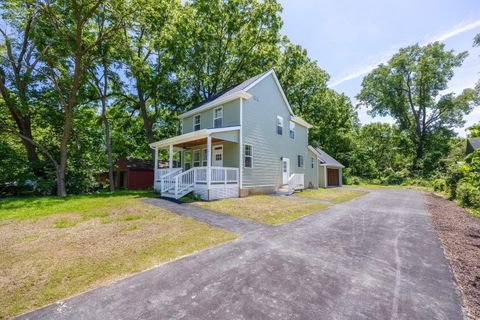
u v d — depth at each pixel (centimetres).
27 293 267
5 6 1119
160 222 598
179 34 1678
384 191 1748
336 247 439
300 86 2583
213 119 1373
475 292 282
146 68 1619
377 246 448
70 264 346
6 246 421
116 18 1284
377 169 3284
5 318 222
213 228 550
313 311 238
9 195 1210
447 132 2923
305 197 1218
